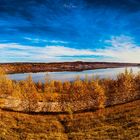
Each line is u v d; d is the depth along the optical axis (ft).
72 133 148.36
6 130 144.05
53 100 263.08
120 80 312.50
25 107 225.76
